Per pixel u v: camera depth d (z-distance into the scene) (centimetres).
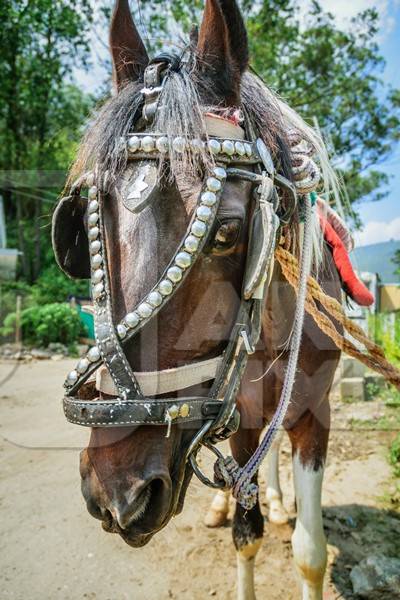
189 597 201
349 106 759
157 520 98
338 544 228
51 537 241
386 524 241
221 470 113
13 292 798
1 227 750
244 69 128
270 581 208
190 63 124
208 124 112
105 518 100
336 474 293
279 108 143
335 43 824
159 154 104
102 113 122
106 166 110
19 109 1189
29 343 744
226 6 124
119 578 212
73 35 1096
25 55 1156
